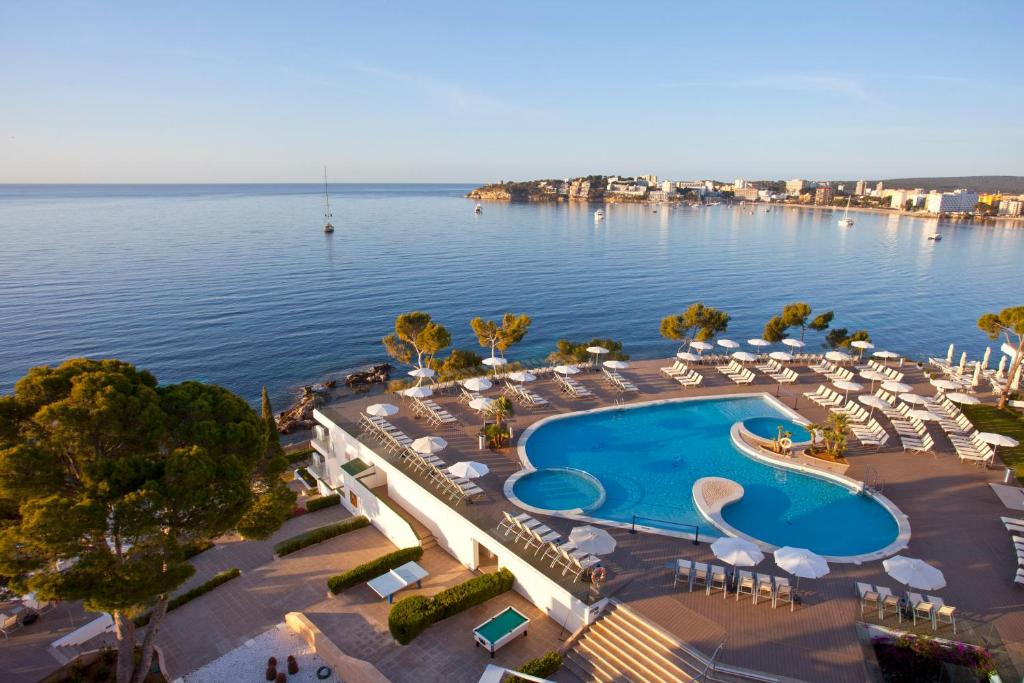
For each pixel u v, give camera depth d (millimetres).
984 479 24484
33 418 13375
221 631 18375
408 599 18031
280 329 65000
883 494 23266
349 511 26922
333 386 50625
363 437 27219
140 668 15703
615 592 17125
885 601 16312
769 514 22266
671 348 62250
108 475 13312
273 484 18422
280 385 51125
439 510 21969
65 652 17547
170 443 15273
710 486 23859
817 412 31922
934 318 73438
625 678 14711
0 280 83688
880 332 67438
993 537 20156
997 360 58125
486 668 15266
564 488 23844
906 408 31000
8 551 12352
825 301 82000
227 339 61125
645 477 25156
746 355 37656
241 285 85125
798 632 15477
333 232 155875
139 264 98875
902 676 14516
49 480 13500
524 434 28672
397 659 16578
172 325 64688
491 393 34281
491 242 139750
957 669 14312
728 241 147125
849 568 18422
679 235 158625
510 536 19812
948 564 18578
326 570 21703
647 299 82562
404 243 135750
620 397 33906
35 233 140750
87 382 14258
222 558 22625
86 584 12891
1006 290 89375
